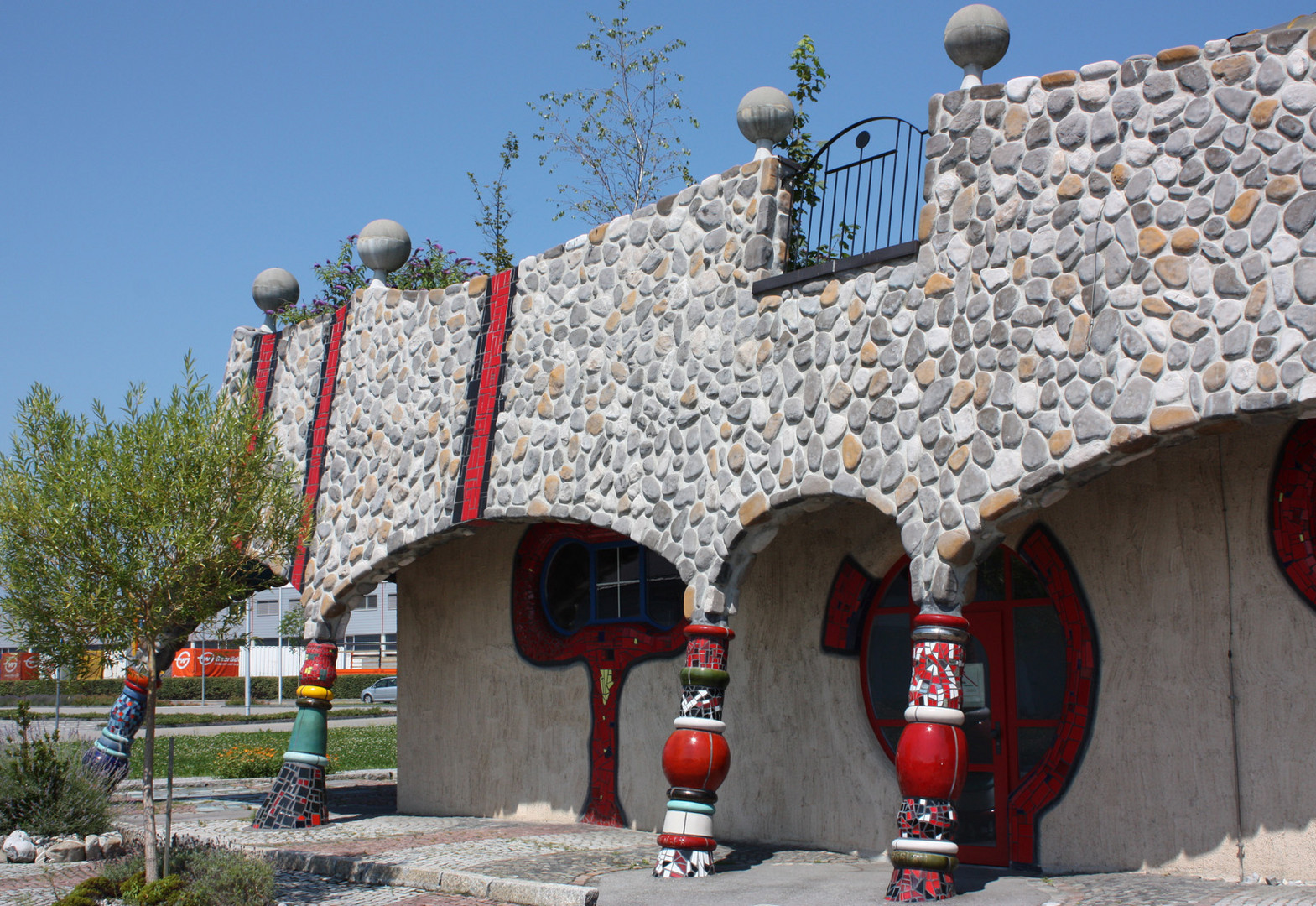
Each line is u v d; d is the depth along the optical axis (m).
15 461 8.30
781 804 10.98
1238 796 8.23
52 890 8.99
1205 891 7.63
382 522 12.83
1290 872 7.93
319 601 13.29
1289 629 8.16
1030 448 7.79
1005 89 8.38
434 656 14.63
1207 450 8.70
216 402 8.73
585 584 13.39
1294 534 8.23
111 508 8.08
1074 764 9.08
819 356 9.22
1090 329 7.63
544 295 11.68
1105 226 7.68
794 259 10.49
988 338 8.16
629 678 12.60
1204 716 8.47
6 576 8.21
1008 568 9.86
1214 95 7.32
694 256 10.37
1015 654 9.74
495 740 13.80
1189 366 7.14
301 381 14.47
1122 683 8.91
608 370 10.89
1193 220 7.28
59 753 11.48
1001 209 8.25
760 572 11.49
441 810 14.20
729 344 9.91
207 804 15.11
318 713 13.12
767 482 9.38
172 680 53.75
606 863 9.89
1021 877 8.77
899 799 10.09
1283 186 6.93
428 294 12.93
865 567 10.66
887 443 8.63
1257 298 6.92
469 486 11.91
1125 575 9.02
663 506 10.16
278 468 9.16
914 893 7.74
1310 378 6.65
